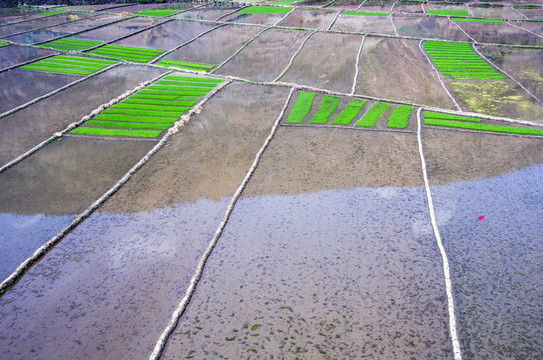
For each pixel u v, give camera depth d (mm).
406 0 56031
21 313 13297
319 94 28562
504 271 14500
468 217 17016
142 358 11898
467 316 13008
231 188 19062
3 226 16844
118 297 13812
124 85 30219
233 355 11961
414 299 13609
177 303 13602
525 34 41531
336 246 15773
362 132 23406
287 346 12211
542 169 19797
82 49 37469
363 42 39344
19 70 32688
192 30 43656
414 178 19422
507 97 27812
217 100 27828
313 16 48562
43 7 52688
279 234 16406
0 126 24469
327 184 19172
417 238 16047
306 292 13938
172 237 16328
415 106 26453
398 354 11953
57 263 15188
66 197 18516
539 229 16281
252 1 56312
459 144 22062
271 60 35375
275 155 21438
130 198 18469
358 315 13125
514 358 11766
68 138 23203
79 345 12281
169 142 22766
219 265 15055
